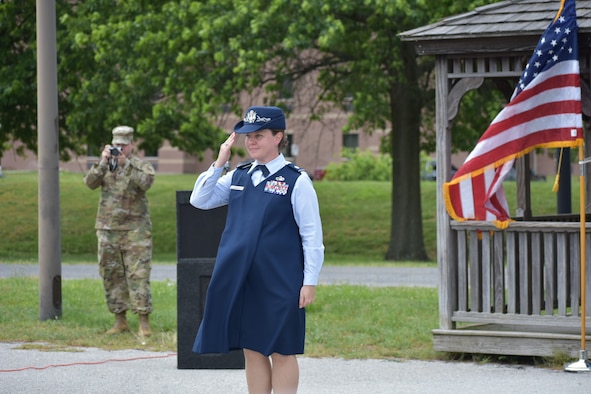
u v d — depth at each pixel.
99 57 27.14
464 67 11.02
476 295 10.90
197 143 32.41
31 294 15.20
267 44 25.19
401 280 19.91
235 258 6.82
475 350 10.56
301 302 6.79
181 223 9.84
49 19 13.05
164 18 26.92
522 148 10.30
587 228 10.44
